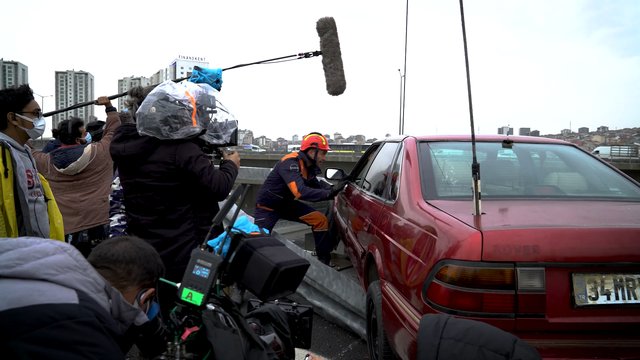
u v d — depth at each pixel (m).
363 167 4.53
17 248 1.00
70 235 4.05
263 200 4.64
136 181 2.23
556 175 2.79
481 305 1.83
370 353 3.01
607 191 2.67
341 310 3.76
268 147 41.28
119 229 4.35
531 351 1.25
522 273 1.82
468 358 1.25
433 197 2.54
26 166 2.52
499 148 3.03
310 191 4.29
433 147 3.02
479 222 2.01
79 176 3.98
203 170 2.20
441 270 1.95
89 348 0.90
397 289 2.44
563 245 1.84
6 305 0.91
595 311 1.82
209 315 1.24
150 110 2.12
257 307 1.64
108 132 4.11
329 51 3.92
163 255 2.22
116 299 1.12
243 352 1.19
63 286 0.98
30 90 2.56
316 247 4.83
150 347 1.24
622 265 1.84
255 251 1.28
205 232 2.32
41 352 0.86
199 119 2.28
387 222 2.81
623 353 1.83
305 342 1.68
